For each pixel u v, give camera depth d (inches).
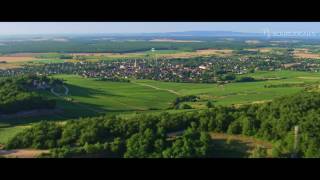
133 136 1728.6
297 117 1763.0
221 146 1756.9
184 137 1740.9
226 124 1902.1
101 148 1695.4
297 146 1571.1
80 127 1866.4
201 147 1676.9
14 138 1913.1
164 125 1860.2
